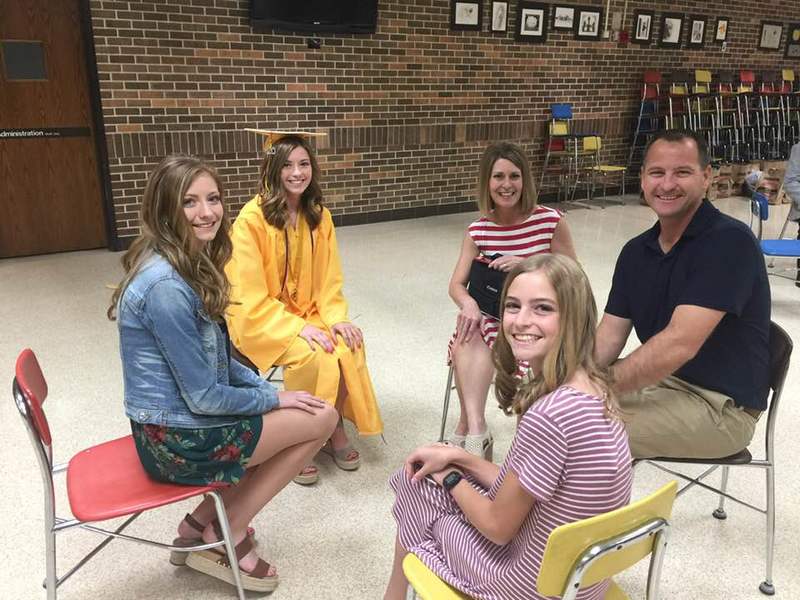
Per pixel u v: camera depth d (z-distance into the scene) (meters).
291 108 5.81
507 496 1.18
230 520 1.75
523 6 6.81
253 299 2.26
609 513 1.05
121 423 2.72
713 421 1.67
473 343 2.32
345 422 2.83
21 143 4.95
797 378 3.27
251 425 1.63
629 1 7.54
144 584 1.85
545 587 1.08
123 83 5.03
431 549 1.37
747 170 8.27
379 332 3.80
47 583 1.57
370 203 6.59
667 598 1.84
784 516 2.21
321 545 2.04
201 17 5.19
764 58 9.06
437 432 2.73
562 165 7.71
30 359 1.58
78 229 5.34
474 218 6.95
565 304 1.17
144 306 1.46
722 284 1.60
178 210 1.49
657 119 8.15
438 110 6.66
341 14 5.72
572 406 1.13
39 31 4.79
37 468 2.39
